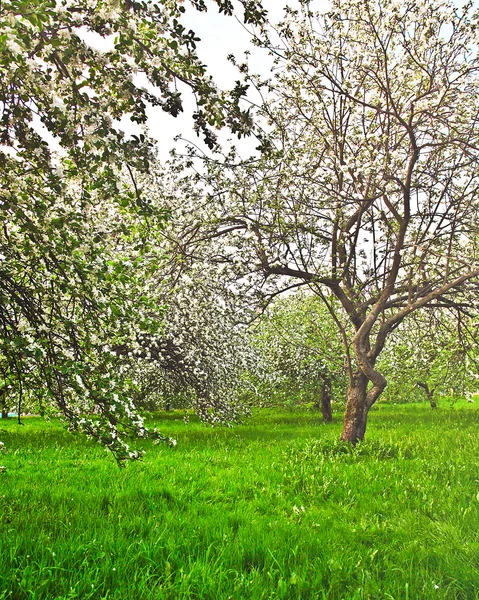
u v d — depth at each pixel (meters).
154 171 8.76
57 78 4.36
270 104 10.53
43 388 6.03
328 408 21.11
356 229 10.70
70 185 5.13
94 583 3.89
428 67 9.95
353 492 6.93
